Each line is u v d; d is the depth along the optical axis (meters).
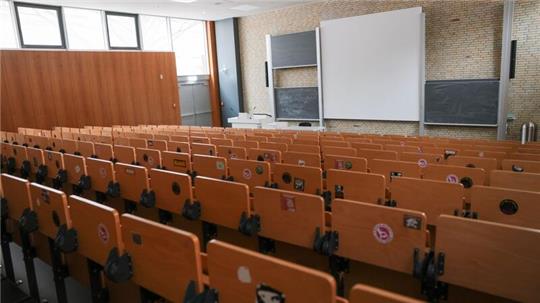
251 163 3.12
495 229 1.39
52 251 2.17
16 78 8.70
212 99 13.51
